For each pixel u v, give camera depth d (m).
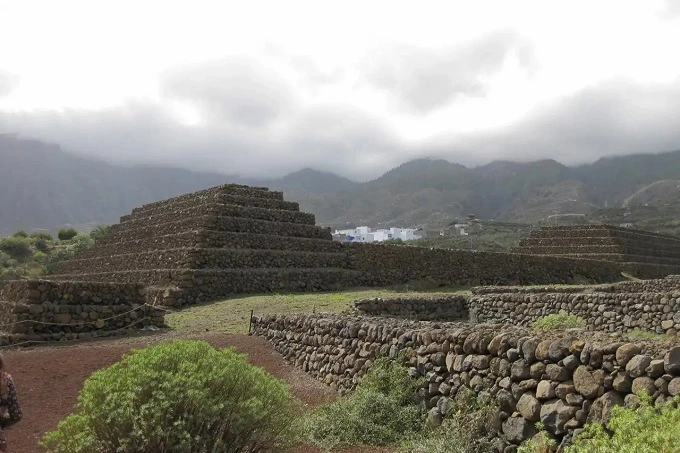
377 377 10.32
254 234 32.84
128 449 6.19
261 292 29.45
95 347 15.30
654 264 60.25
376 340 11.60
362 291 31.66
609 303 18.77
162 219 39.84
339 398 11.22
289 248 33.88
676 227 119.38
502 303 22.47
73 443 6.20
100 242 45.88
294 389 12.70
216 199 35.62
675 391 5.91
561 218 139.25
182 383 6.46
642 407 5.70
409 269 37.34
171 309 25.34
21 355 14.22
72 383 12.08
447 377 9.26
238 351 15.50
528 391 7.64
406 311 22.03
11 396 6.51
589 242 60.81
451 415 8.81
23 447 8.81
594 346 6.95
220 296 27.86
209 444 6.55
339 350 12.88
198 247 30.09
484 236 104.94
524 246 64.88
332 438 9.04
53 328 18.09
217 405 6.55
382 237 108.88
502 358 8.18
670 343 7.09
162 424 6.26
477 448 7.87
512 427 7.69
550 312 20.66
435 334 9.77
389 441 9.02
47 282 18.61
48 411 10.49
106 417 6.23
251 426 6.86
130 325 19.56
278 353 15.61
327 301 24.83
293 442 7.78
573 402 6.96
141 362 6.77
